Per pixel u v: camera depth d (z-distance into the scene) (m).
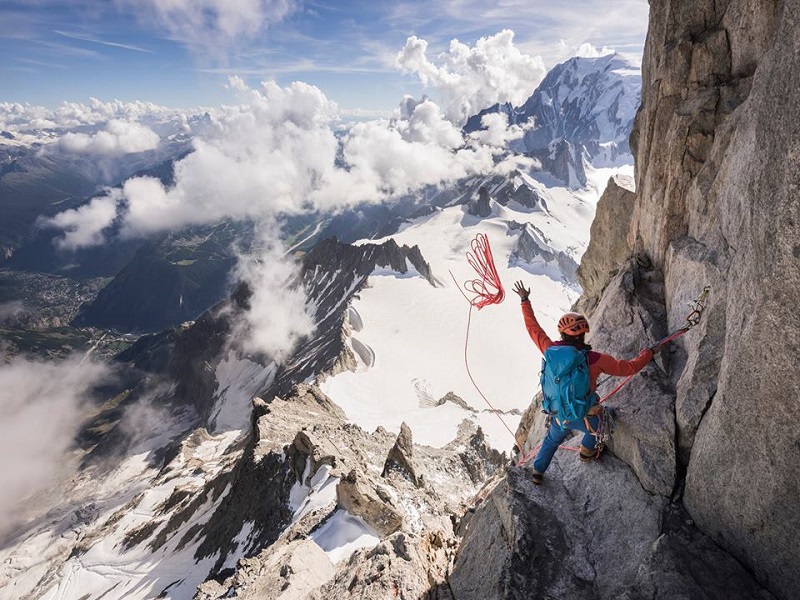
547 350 7.04
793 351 4.76
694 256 8.30
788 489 5.07
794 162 4.54
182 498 80.44
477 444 77.25
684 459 7.05
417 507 39.56
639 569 5.99
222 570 38.78
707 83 9.65
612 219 18.77
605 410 7.83
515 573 6.92
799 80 4.54
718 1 9.52
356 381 134.38
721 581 5.68
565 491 8.26
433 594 8.47
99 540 79.31
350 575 10.53
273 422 66.00
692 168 9.49
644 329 9.20
